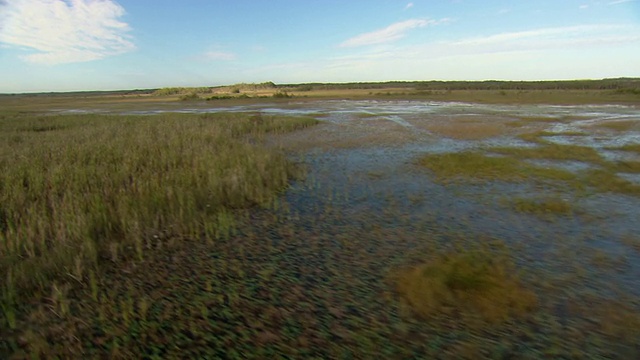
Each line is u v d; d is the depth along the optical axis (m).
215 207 7.81
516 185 9.61
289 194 9.08
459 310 4.21
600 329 3.91
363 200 8.57
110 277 5.04
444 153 13.98
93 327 4.02
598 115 27.84
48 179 8.94
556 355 3.55
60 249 5.42
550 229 6.69
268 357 3.59
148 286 4.82
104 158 11.70
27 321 4.11
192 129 17.78
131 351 3.67
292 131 21.11
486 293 4.48
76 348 3.70
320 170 11.70
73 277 4.92
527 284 4.79
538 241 6.17
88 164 11.00
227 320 4.14
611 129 20.11
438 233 6.55
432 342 3.74
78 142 14.38
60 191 8.45
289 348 3.71
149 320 4.12
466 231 6.63
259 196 8.43
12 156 11.57
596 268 5.23
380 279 4.95
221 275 5.11
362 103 51.91
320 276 5.07
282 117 28.61
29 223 6.25
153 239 6.24
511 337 3.80
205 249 5.93
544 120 24.80
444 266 5.11
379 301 4.44
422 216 7.45
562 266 5.29
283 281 4.94
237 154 12.33
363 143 16.75
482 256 5.58
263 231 6.70
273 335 3.90
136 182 9.10
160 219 7.00
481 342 3.73
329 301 4.47
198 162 11.03
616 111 31.28
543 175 10.49
